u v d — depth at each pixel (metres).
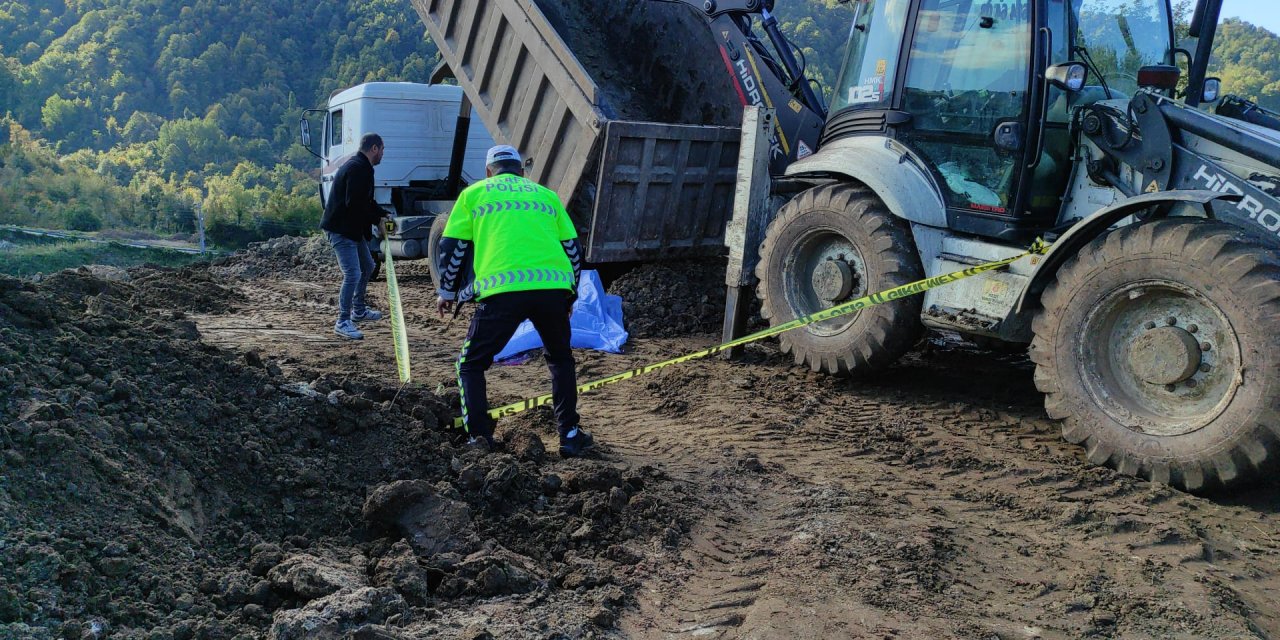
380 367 6.61
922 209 6.12
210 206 41.88
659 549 3.94
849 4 7.29
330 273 12.73
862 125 6.80
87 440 3.40
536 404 5.33
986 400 6.41
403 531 3.75
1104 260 5.02
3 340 3.77
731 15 8.41
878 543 4.04
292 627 2.86
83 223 41.81
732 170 8.83
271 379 4.44
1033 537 4.29
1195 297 4.71
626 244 8.43
